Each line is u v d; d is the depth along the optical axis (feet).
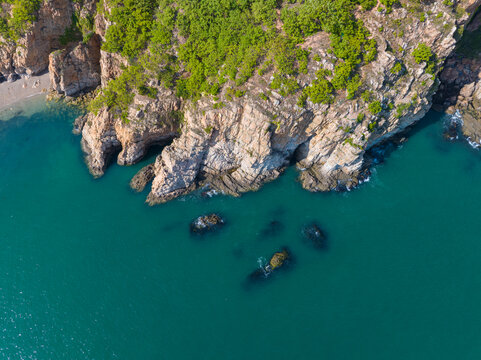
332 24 210.38
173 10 224.33
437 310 183.83
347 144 221.25
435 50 225.56
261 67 214.07
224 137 222.07
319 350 173.17
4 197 228.02
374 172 239.71
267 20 219.41
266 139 213.25
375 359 170.09
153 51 225.15
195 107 222.48
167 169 223.92
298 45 215.31
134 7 225.15
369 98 214.69
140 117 230.48
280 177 240.32
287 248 208.23
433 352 171.63
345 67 210.38
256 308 186.91
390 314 183.11
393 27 215.92
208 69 220.84
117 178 238.89
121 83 229.45
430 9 218.79
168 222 218.79
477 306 184.85
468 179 235.61
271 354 172.55
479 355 170.19
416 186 232.94
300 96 210.59
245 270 199.82
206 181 237.66
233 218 221.66
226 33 220.84
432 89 239.30
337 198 229.86
